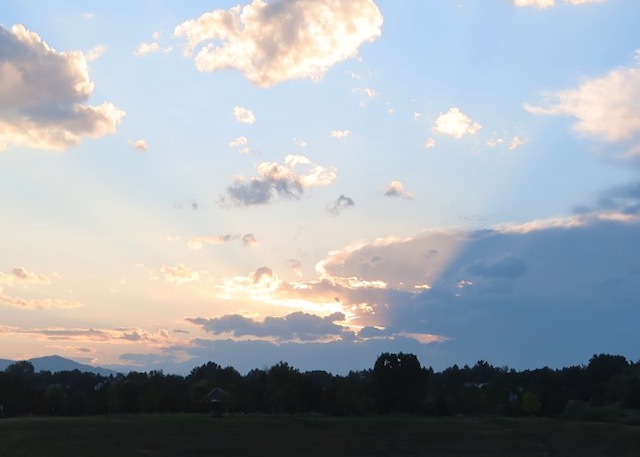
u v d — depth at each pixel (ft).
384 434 359.46
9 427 329.93
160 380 544.21
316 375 630.74
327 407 475.72
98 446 303.68
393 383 487.20
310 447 331.36
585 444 349.61
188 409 497.87
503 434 363.76
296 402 465.06
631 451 339.36
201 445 320.50
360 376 532.32
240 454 312.50
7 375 475.31
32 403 470.80
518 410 481.87
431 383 591.78
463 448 339.98
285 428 360.48
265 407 483.51
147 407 486.38
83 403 484.33
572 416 458.91
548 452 336.49
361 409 464.24
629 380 527.81
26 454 283.79
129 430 334.03
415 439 352.90
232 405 475.72
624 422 424.46
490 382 545.85
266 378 509.76
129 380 551.18
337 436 351.87
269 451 320.70
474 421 397.60
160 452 303.68
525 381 533.96
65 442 305.32
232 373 637.30
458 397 491.72
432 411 478.59
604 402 538.47
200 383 511.40
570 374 585.63
